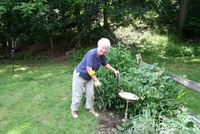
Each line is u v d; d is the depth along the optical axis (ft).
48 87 13.64
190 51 23.54
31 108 10.18
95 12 24.43
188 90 12.44
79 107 10.14
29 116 9.33
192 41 28.60
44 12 23.71
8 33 30.81
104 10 32.65
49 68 20.72
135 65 12.25
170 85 9.50
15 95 12.07
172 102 8.46
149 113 7.56
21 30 30.60
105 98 9.73
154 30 32.83
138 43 28.37
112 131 7.97
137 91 8.75
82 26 26.11
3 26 30.22
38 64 24.16
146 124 7.10
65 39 33.32
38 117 9.23
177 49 24.11
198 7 31.30
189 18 31.07
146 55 24.12
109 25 34.83
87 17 25.46
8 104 10.65
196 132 5.98
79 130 8.11
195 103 10.45
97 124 8.52
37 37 29.78
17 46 35.37
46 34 28.63
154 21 34.83
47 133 7.95
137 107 8.63
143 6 21.11
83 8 26.14
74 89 8.67
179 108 8.30
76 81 8.41
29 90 13.01
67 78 15.89
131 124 8.21
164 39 28.73
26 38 37.32
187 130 6.35
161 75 9.69
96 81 7.87
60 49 31.12
